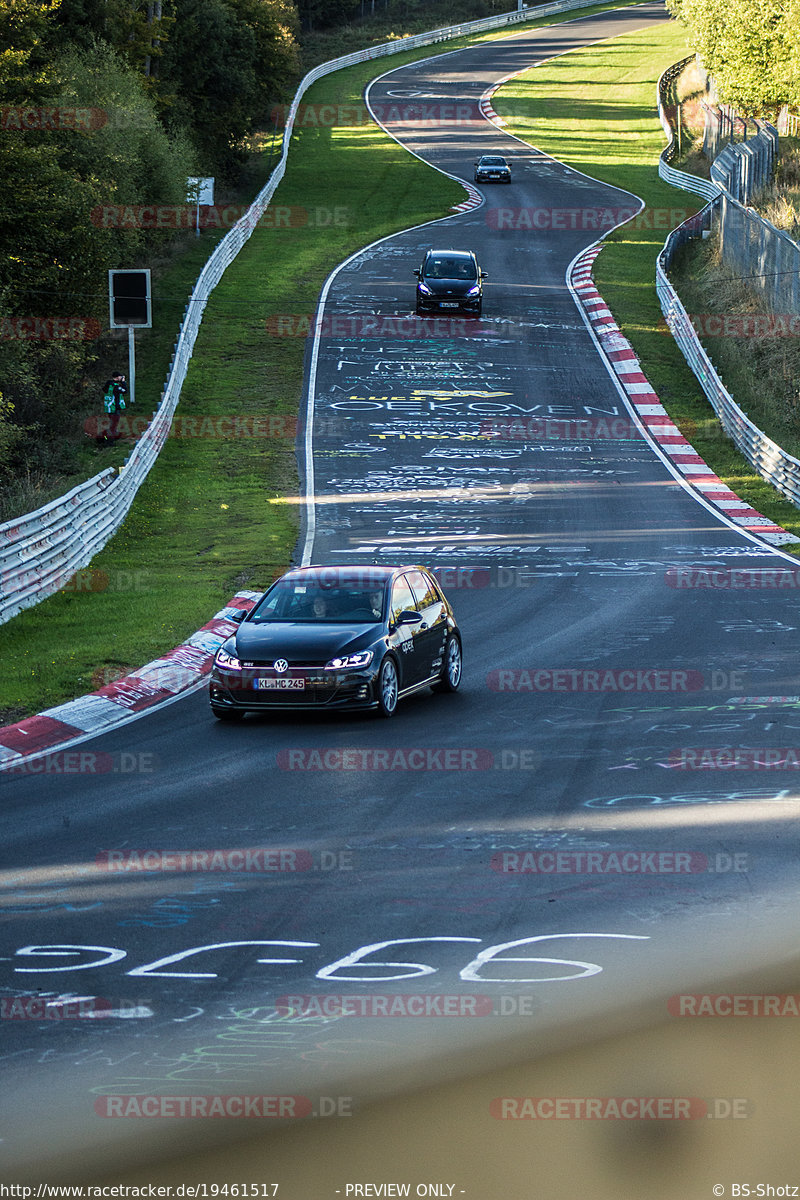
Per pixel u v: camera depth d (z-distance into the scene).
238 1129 18.36
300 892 30.41
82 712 52.78
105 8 198.88
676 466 123.81
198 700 56.41
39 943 27.41
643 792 38.88
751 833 34.19
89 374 149.12
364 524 101.88
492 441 131.00
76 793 40.84
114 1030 22.75
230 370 155.50
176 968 25.77
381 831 35.47
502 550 93.12
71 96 152.12
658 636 67.00
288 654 50.38
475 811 37.28
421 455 125.75
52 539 80.81
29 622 71.56
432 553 91.94
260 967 25.67
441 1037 21.67
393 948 26.47
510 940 26.70
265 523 102.38
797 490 109.56
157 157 181.88
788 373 152.88
